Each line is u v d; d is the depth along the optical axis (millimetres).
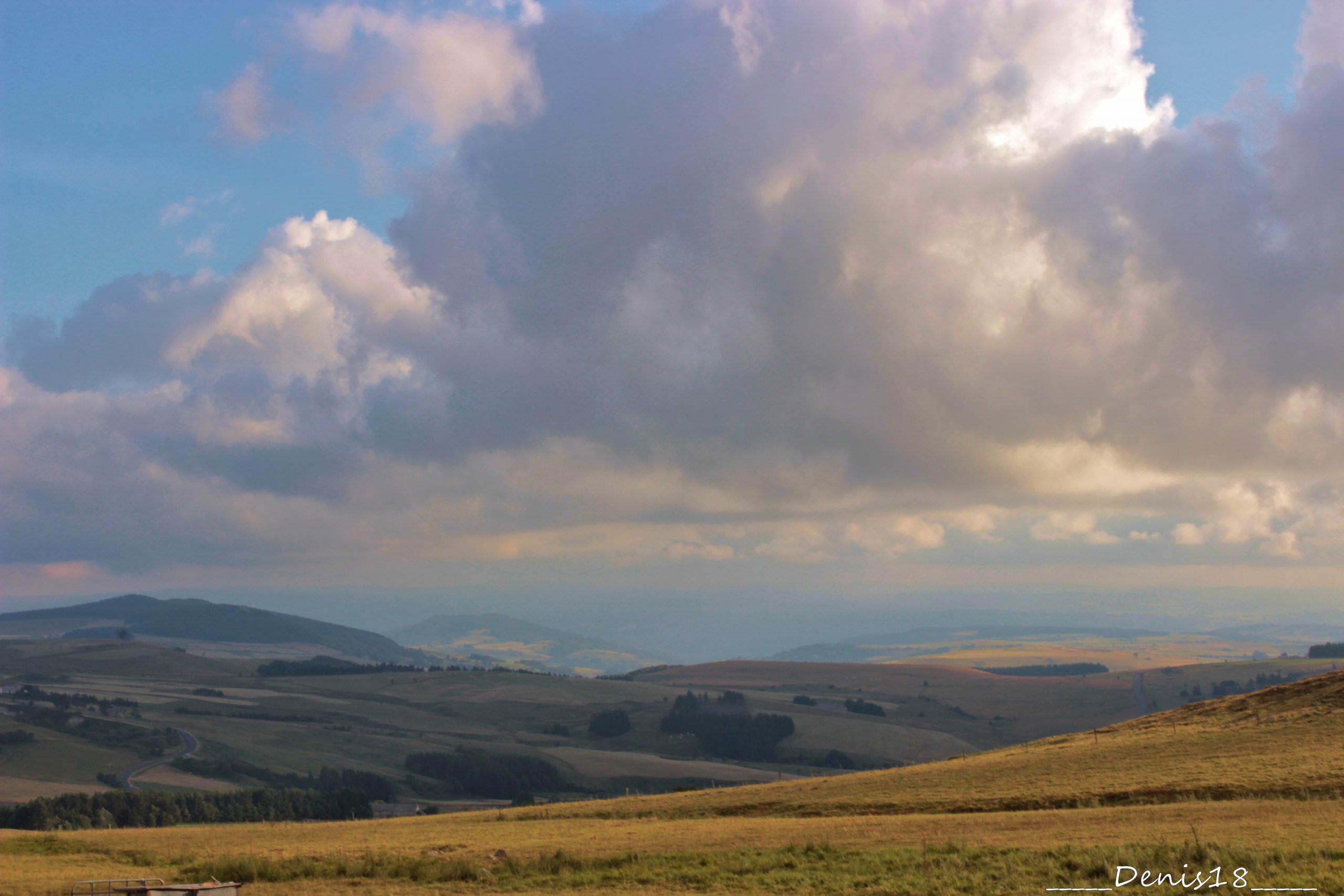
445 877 46781
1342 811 50094
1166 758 76625
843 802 73688
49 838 71062
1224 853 39281
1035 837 48531
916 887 37906
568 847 56125
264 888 45469
